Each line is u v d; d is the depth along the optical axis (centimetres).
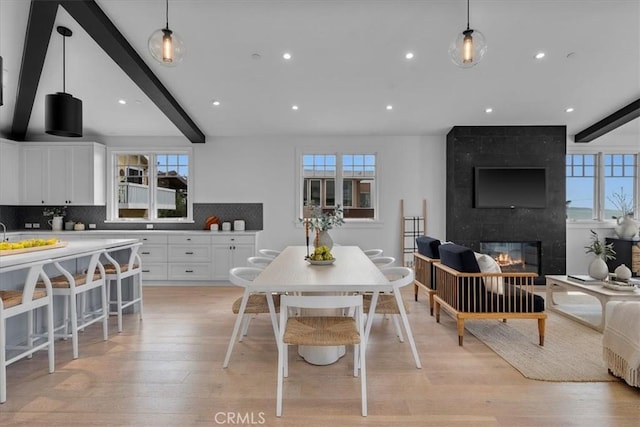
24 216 571
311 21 323
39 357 269
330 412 197
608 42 351
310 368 253
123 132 564
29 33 334
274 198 584
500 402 208
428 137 580
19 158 536
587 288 351
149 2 299
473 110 494
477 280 307
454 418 192
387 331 332
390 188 581
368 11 311
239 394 216
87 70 402
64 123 351
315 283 217
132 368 251
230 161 584
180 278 532
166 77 410
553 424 187
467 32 242
